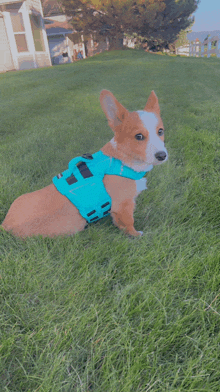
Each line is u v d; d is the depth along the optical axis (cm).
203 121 191
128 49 928
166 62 601
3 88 387
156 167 122
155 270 69
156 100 80
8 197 100
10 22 650
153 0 778
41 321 60
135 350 54
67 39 1018
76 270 71
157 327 57
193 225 85
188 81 389
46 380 49
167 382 50
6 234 78
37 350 55
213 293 63
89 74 477
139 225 92
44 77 475
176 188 109
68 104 281
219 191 97
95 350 54
